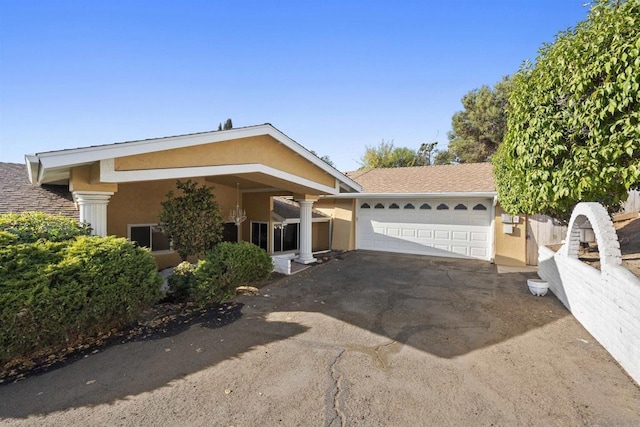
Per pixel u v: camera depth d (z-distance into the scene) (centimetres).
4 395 361
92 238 540
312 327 571
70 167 596
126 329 555
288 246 1441
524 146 561
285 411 332
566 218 816
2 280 407
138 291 554
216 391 370
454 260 1284
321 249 1606
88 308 480
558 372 407
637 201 1217
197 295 695
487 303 709
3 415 325
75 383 387
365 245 1562
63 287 451
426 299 746
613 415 321
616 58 399
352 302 723
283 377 400
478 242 1306
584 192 491
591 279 526
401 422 314
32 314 419
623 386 373
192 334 539
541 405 339
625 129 392
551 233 1147
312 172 1064
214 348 486
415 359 448
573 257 661
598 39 423
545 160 520
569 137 481
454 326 574
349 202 1570
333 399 353
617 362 428
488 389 371
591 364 427
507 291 811
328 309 673
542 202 661
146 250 596
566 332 538
